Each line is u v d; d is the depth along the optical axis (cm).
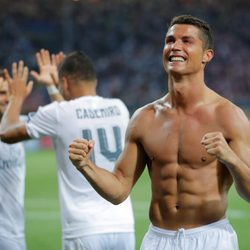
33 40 4700
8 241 764
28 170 2670
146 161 571
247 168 505
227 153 494
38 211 1742
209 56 550
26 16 4775
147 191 2067
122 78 4506
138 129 563
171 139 547
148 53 4631
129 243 710
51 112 712
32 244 1345
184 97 546
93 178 542
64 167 709
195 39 537
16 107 734
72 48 4559
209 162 537
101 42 4719
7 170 765
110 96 4375
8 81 753
